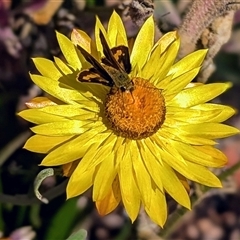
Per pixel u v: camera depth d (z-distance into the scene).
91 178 0.11
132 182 0.11
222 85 0.11
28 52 0.17
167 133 0.11
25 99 0.17
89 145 0.11
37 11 0.16
